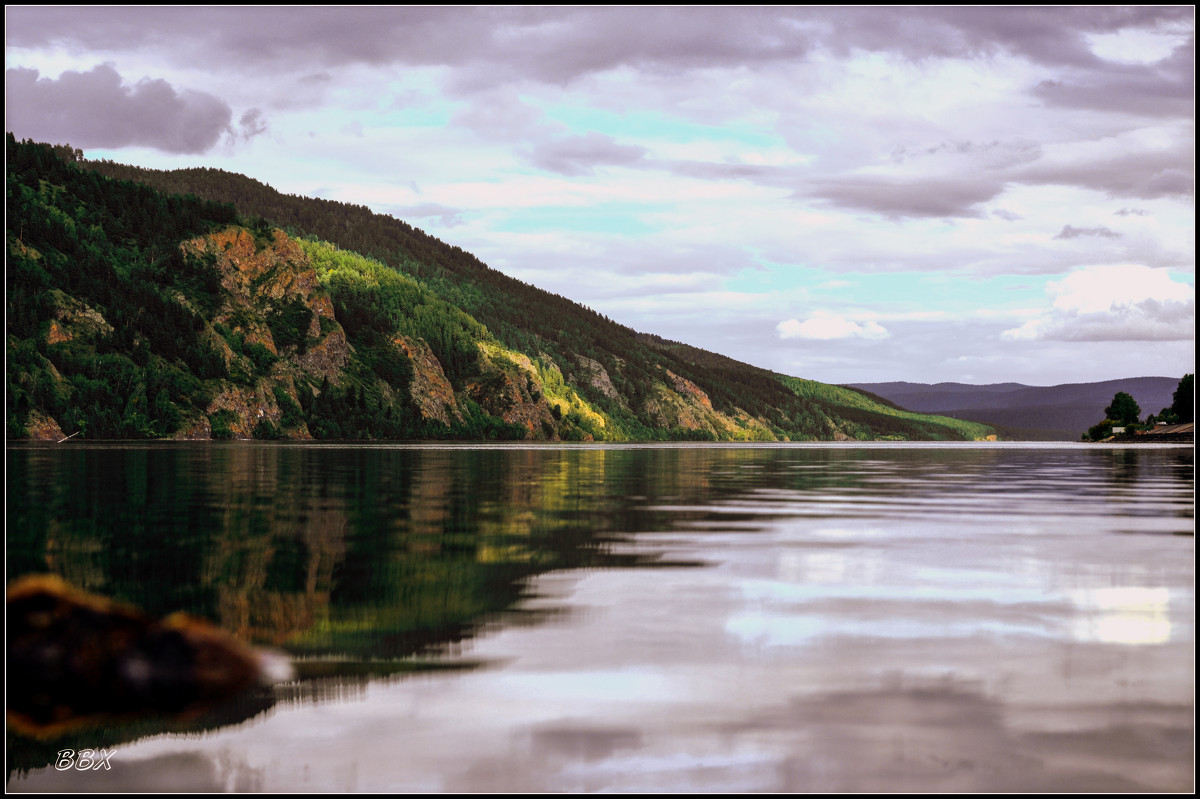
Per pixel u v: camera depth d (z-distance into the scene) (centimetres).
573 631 1342
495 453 12031
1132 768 834
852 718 959
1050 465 8000
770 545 2308
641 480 5472
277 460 8244
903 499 3869
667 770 828
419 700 1013
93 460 7306
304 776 817
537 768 834
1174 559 2056
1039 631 1344
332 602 1552
